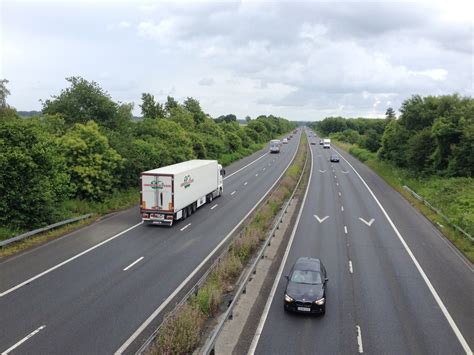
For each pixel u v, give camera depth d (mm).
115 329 15016
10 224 25562
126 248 24703
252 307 17438
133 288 18766
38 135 27766
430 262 23875
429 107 59938
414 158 53125
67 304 16938
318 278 18188
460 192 37406
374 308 17719
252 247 24891
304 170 66125
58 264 21641
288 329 15633
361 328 15898
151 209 29891
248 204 39000
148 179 29734
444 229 30453
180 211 31391
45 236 26312
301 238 28016
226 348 14070
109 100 49969
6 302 16984
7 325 15062
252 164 75625
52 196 28281
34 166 26312
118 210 35188
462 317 17078
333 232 29750
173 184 29547
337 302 18250
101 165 35094
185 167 33875
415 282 20812
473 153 43125
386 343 14828
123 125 51094
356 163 79875
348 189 48688
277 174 61406
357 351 14219
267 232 28938
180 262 22422
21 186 26047
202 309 16234
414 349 14477
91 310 16453
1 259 22156
